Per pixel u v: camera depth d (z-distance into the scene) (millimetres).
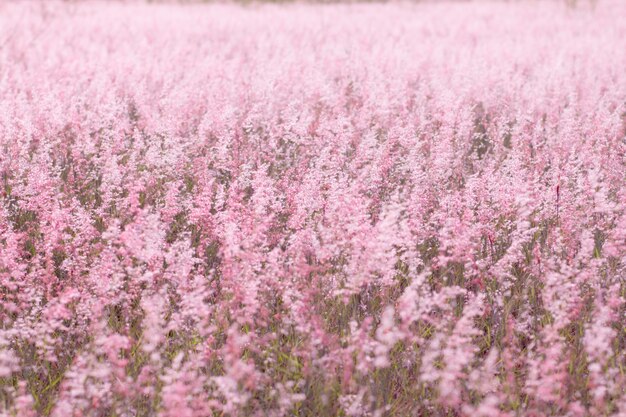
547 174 6688
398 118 8047
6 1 17750
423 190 6176
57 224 5391
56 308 4477
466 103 9414
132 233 4703
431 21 18281
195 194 6324
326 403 4254
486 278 5375
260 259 4887
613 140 7266
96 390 4105
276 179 6977
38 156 6816
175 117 7848
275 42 13305
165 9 19703
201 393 4332
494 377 4520
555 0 22828
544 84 9727
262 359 4719
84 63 10680
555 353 4250
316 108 9023
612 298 4527
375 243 4613
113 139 7449
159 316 4582
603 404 4168
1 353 4336
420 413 4488
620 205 5672
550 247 5535
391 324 4461
